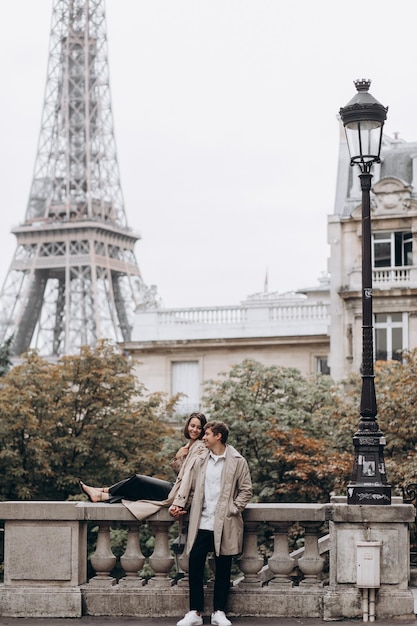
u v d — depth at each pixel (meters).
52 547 19.05
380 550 18.42
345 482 46.75
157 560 19.12
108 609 18.89
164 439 53.94
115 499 19.25
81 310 149.25
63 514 19.03
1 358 81.44
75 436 57.12
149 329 84.12
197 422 18.81
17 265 153.12
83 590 18.98
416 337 71.19
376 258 72.94
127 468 54.75
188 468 18.30
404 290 71.12
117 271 157.12
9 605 18.89
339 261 73.69
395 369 52.16
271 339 80.12
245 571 18.95
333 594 18.48
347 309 73.00
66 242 150.62
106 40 176.88
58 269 154.75
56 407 57.19
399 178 74.69
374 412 19.33
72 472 56.16
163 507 18.94
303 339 79.50
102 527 19.38
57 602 18.84
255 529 18.98
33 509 19.06
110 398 58.25
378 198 72.69
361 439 19.12
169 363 82.69
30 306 153.38
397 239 72.56
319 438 52.31
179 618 18.73
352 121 20.27
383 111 20.28
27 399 54.97
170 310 84.06
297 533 40.88
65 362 58.25
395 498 20.98
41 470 54.22
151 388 82.81
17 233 153.62
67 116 169.25
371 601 18.33
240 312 82.19
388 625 17.97
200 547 18.06
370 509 18.52
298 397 54.78
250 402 52.25
